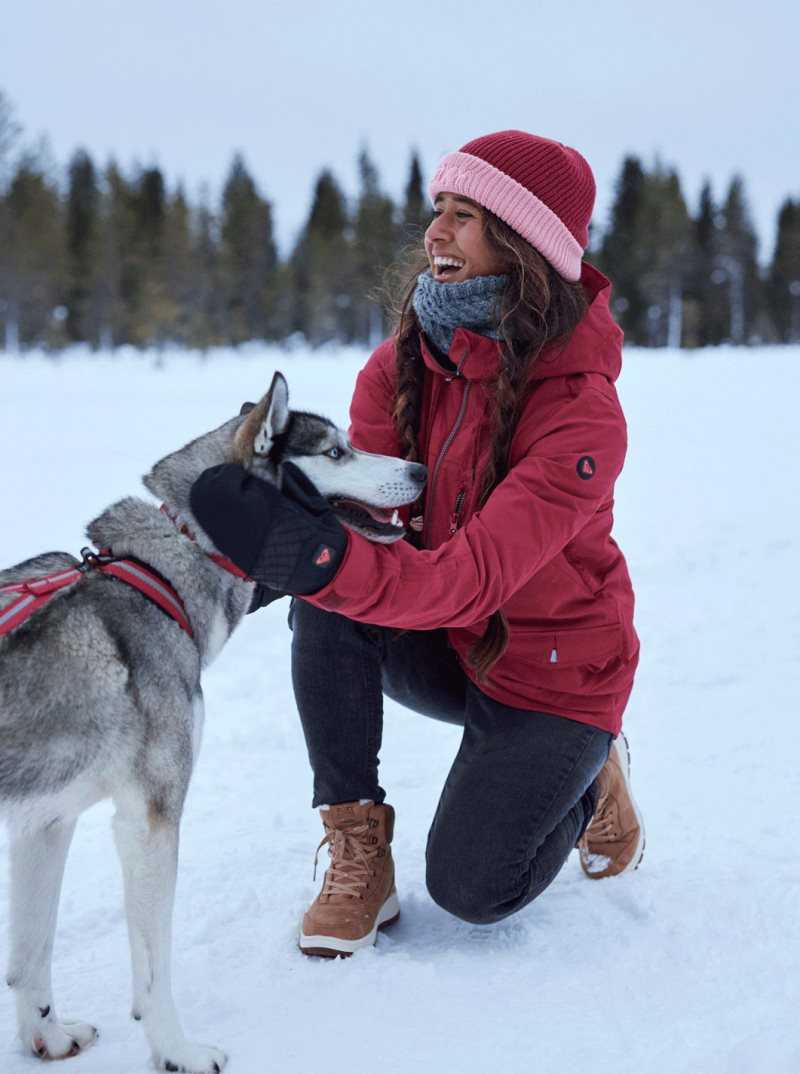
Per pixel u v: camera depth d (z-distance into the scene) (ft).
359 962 7.72
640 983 7.34
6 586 7.23
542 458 7.42
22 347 128.88
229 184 161.89
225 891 8.80
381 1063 6.51
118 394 53.01
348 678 8.13
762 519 22.52
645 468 29.78
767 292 161.89
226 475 6.79
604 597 8.18
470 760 8.16
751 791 10.52
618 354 8.05
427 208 9.07
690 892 8.54
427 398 8.59
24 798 6.59
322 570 6.67
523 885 7.95
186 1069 6.51
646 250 152.66
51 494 24.35
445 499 8.37
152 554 7.33
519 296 7.61
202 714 7.38
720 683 13.69
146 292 134.31
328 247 149.28
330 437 8.02
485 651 7.88
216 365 87.30
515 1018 6.93
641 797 10.57
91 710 6.70
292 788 11.00
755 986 7.23
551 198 7.74
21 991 6.73
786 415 42.32
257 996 7.35
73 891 8.85
